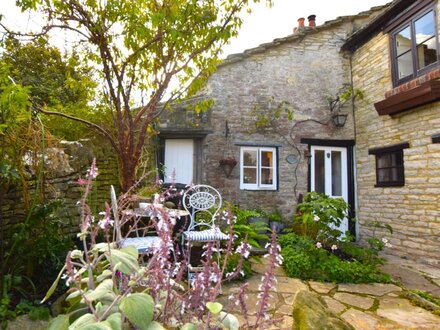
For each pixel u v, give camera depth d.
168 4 3.29
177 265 1.65
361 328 2.53
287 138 6.90
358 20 7.27
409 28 5.45
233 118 6.72
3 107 2.16
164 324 1.27
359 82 6.92
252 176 6.81
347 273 3.79
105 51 3.32
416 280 3.91
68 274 1.27
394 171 5.79
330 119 7.08
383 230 5.89
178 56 3.62
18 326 2.06
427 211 4.89
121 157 3.51
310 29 7.05
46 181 3.04
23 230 2.40
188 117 6.52
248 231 4.09
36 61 6.74
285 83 6.98
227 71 6.77
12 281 2.37
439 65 4.76
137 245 2.55
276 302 3.02
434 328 2.54
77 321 1.11
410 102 5.10
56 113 3.18
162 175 6.35
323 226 4.81
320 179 7.04
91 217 1.61
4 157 2.53
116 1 3.03
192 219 3.59
